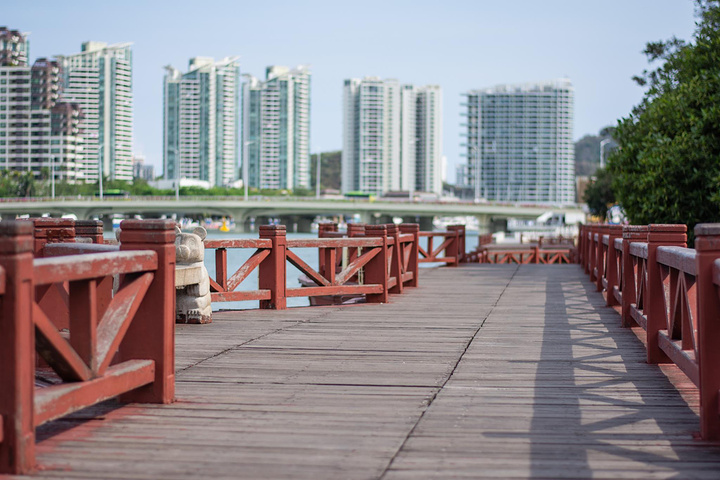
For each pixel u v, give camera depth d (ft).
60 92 527.81
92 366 12.39
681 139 48.39
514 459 11.78
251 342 23.12
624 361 20.35
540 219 291.79
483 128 597.52
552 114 589.73
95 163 536.01
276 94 607.37
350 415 14.43
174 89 622.54
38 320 10.78
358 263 33.68
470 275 54.29
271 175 612.29
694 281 14.75
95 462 11.44
